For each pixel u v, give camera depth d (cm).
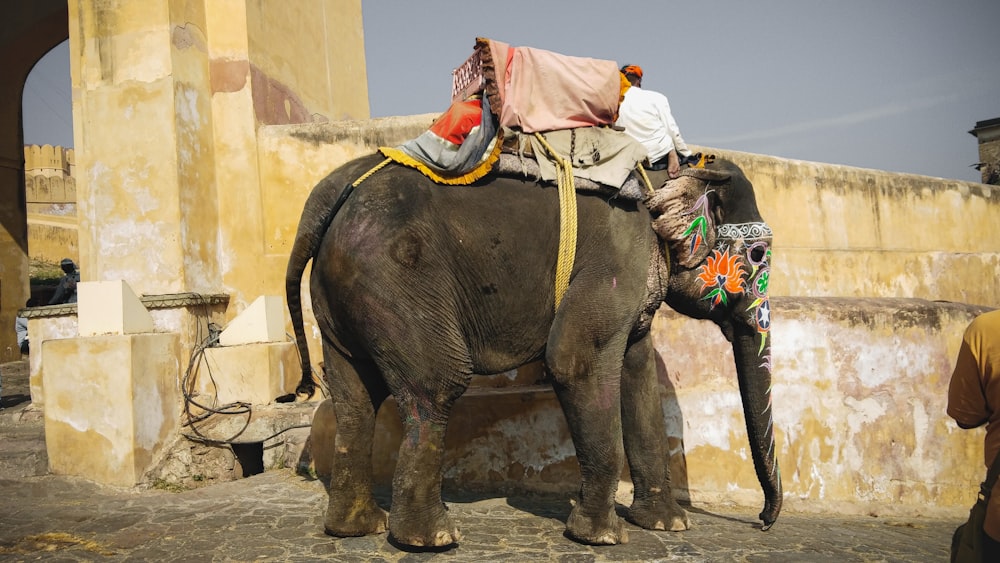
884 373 533
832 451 525
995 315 268
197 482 576
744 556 379
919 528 487
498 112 384
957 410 277
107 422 549
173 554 377
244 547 384
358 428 404
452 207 375
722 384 525
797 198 1099
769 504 418
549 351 389
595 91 400
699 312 432
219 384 655
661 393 529
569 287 392
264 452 594
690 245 412
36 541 404
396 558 365
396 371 372
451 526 377
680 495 520
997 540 252
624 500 500
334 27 1089
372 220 368
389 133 808
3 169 1102
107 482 546
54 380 561
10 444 589
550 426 511
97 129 707
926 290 1227
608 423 389
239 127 779
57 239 2092
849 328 532
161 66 698
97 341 554
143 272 693
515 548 382
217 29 783
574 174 388
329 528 400
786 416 525
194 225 715
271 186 789
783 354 529
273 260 780
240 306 759
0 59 1084
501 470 516
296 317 406
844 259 1149
